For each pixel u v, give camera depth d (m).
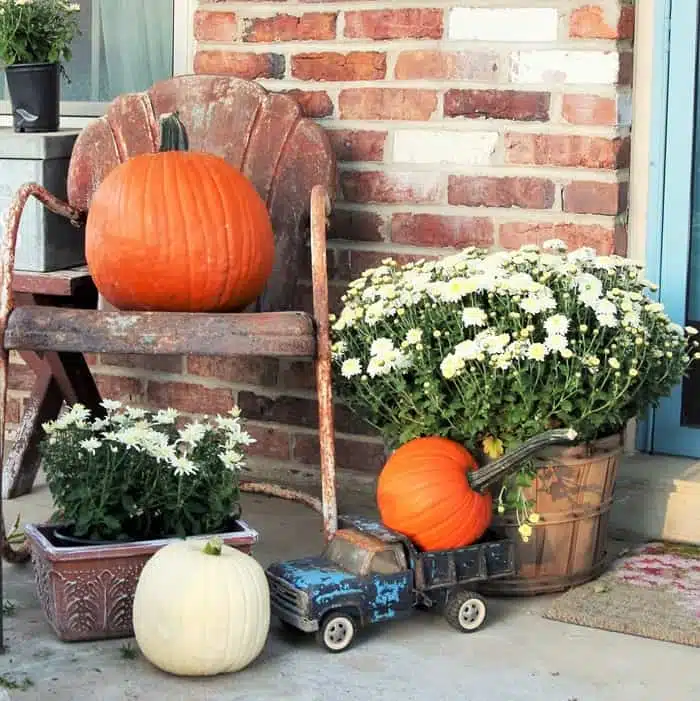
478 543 2.85
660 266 3.47
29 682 2.52
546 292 2.86
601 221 3.37
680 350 3.07
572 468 2.91
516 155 3.44
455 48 3.49
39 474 4.00
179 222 3.03
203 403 3.99
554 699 2.48
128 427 2.93
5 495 3.76
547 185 3.41
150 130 3.66
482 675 2.59
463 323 2.89
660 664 2.65
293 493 3.15
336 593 2.67
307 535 3.45
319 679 2.56
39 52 3.80
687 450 3.51
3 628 2.78
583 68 3.34
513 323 2.87
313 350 2.94
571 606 2.89
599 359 2.88
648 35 3.40
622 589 2.99
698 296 3.49
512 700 2.48
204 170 3.11
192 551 2.59
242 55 3.81
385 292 2.99
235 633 2.53
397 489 2.81
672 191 3.44
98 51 4.27
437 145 3.54
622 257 3.40
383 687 2.53
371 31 3.60
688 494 3.34
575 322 2.91
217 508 2.82
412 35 3.54
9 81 3.80
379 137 3.62
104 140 3.69
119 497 2.77
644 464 3.46
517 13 3.40
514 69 3.42
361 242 3.68
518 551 2.96
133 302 3.08
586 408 2.85
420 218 3.59
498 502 2.88
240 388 3.92
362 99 3.63
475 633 2.80
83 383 3.71
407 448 2.88
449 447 2.87
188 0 4.08
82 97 4.32
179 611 2.51
